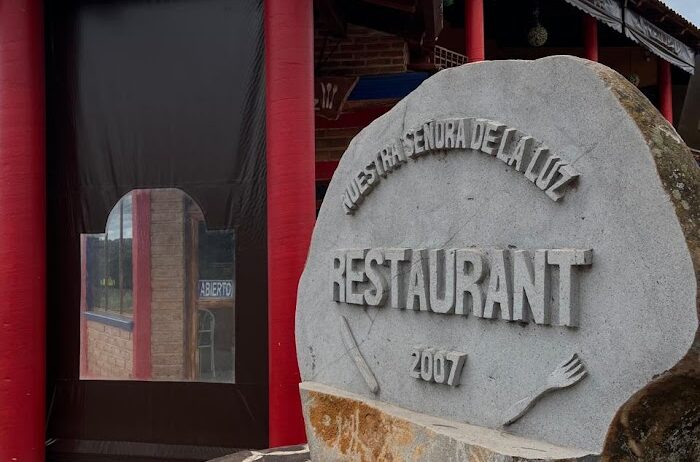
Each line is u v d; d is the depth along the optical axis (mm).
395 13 6973
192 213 6484
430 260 3025
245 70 5875
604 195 2404
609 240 2383
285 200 5422
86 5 6238
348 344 3492
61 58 6285
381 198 3391
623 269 2338
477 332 2836
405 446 2947
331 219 3713
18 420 5852
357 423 3275
